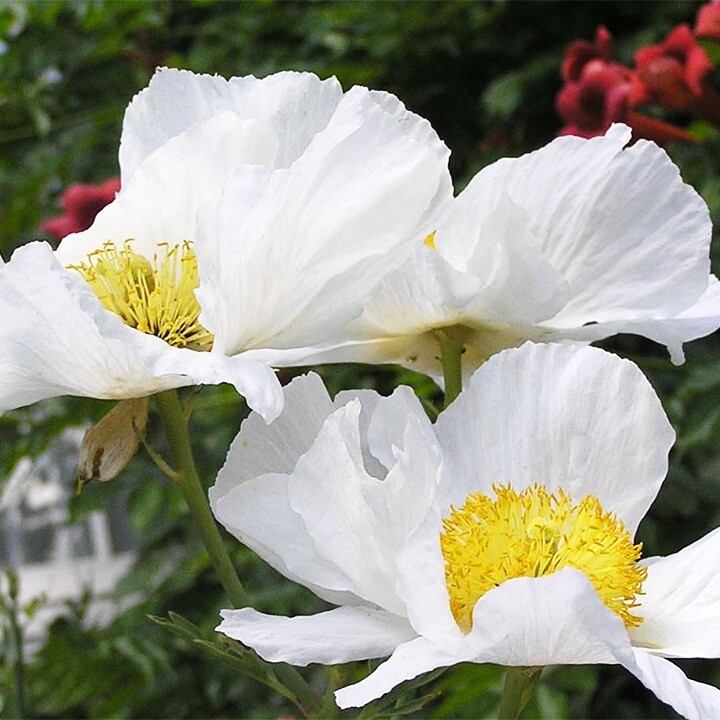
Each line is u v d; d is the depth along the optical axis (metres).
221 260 0.60
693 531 1.16
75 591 2.07
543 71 1.36
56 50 1.54
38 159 1.58
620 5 1.44
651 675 0.57
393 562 0.60
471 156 1.47
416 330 0.67
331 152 0.61
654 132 0.97
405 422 0.62
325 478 0.61
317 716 0.65
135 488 1.29
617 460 0.64
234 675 1.34
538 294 0.65
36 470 1.81
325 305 0.63
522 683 0.62
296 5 1.57
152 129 0.67
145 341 0.60
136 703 1.37
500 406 0.64
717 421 0.96
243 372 0.60
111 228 0.65
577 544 0.62
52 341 0.61
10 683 1.25
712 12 0.96
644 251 0.66
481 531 0.62
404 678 0.58
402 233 0.62
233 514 0.62
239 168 0.61
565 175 0.65
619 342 1.27
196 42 1.64
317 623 0.60
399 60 1.47
